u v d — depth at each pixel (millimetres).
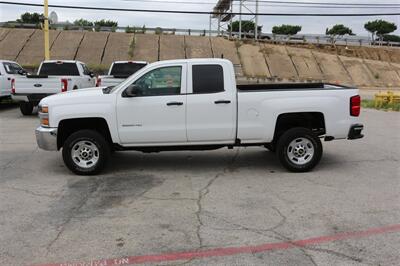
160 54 47500
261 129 7730
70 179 7504
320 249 4703
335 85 8633
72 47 46250
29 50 44312
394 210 5910
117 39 49750
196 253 4609
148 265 4355
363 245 4805
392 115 17750
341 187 7000
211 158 9117
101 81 15203
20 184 7203
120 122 7609
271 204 6160
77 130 8008
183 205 6125
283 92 7746
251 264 4363
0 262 4434
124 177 7637
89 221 5527
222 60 7707
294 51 53562
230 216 5688
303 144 7906
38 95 15312
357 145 10656
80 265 4359
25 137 11594
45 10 25594
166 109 7602
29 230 5250
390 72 52031
